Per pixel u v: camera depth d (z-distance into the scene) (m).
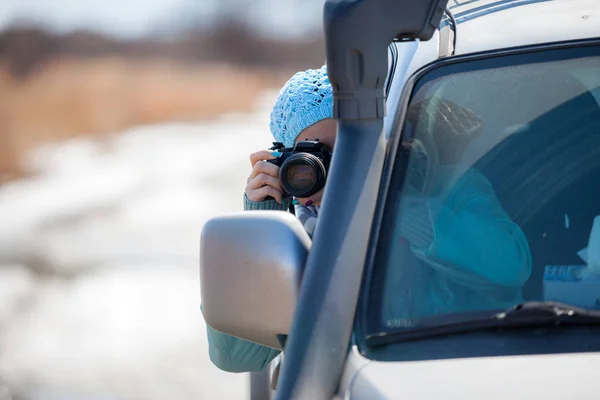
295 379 3.07
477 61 3.88
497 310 3.32
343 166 3.26
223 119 69.00
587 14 4.03
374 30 3.19
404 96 3.78
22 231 21.53
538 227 3.60
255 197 4.35
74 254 17.89
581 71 3.82
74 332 12.34
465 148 3.70
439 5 3.23
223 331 3.41
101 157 44.47
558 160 3.69
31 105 63.16
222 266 3.34
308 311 3.15
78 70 86.12
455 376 2.96
